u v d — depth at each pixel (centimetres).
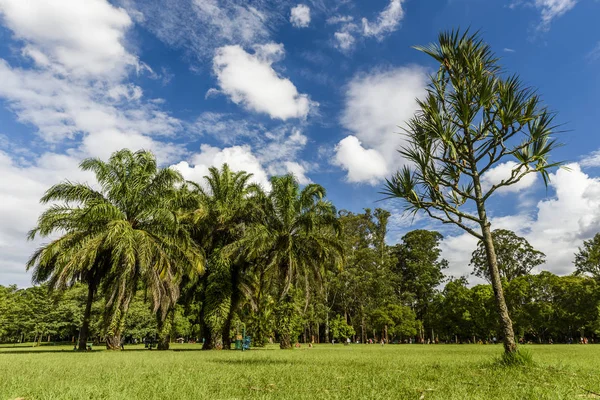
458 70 1184
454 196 1256
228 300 2609
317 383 651
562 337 5600
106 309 2462
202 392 531
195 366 1011
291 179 2686
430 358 1415
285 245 2514
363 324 5841
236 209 2733
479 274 6306
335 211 2781
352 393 541
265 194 2684
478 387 619
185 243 2398
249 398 499
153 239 2259
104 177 2302
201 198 2794
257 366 1009
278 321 2975
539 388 586
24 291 7150
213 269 2695
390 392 557
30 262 2161
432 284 6700
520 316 4984
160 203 2386
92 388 547
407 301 6381
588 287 4853
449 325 5656
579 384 660
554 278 5147
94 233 2195
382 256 6041
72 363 1122
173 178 2434
